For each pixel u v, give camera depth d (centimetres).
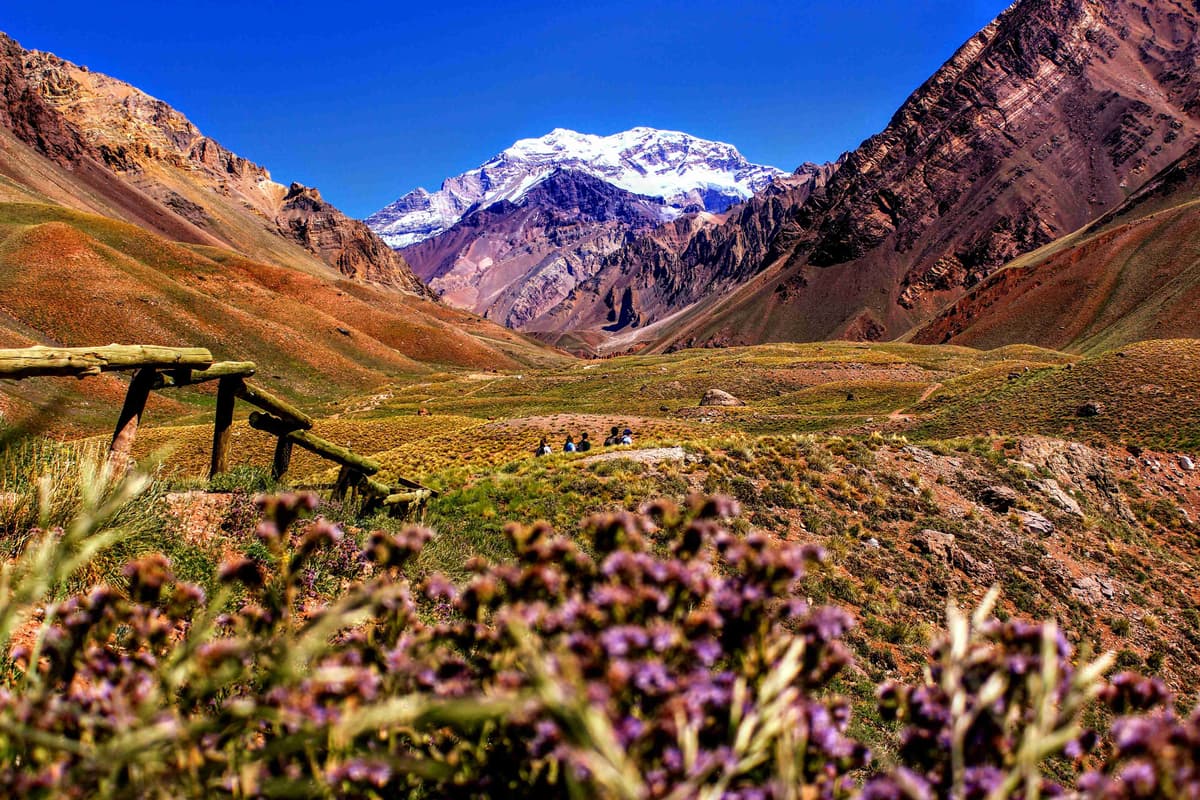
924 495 2269
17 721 141
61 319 12075
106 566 446
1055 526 2369
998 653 138
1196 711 108
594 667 115
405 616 186
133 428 793
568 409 9575
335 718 131
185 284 16012
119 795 121
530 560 169
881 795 123
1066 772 891
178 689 182
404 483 1225
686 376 11194
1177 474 3759
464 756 158
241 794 138
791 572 149
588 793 110
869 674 1294
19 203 16512
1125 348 6662
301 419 1015
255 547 579
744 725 119
